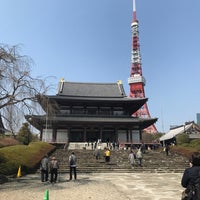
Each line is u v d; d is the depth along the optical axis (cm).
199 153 748
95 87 7994
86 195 1581
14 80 1919
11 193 1622
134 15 13288
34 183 2119
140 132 6444
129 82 11444
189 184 711
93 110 6738
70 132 6316
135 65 12150
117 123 6203
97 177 2602
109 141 6406
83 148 5381
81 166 3272
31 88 2025
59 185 2002
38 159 3184
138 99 6575
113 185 2025
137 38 12712
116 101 6538
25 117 2044
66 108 6644
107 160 3488
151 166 3394
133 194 1673
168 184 2131
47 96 2184
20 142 3931
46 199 762
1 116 1934
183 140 6225
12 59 1931
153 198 1545
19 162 2772
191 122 7588
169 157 4088
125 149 5066
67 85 7831
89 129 6438
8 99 1938
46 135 6028
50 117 2297
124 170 3169
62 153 4253
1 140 3297
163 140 8275
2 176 2209
